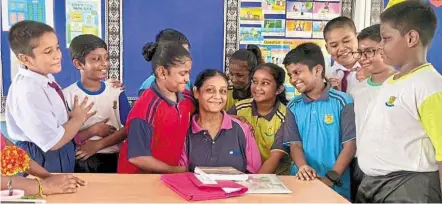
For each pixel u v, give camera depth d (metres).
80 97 1.81
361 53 1.77
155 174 1.49
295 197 1.26
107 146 1.80
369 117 1.42
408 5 1.31
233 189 1.25
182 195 1.23
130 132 1.55
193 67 2.35
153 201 1.19
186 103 1.66
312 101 1.68
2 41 2.26
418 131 1.27
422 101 1.23
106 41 2.32
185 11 2.33
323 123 1.65
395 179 1.32
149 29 2.33
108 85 1.92
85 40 1.83
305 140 1.67
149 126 1.55
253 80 1.77
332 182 1.54
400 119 1.29
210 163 1.60
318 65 1.65
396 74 1.37
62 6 2.28
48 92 1.54
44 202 1.15
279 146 1.70
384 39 1.34
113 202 1.18
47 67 1.52
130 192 1.27
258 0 2.33
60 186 1.25
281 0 2.33
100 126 1.80
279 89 1.79
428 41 1.29
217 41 2.36
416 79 1.26
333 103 1.66
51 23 2.28
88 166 1.79
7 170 1.13
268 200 1.22
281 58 2.36
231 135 1.63
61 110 1.59
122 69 2.35
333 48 1.96
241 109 1.86
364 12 2.32
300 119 1.68
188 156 1.62
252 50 2.18
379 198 1.36
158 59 1.60
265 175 1.49
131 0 2.31
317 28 2.35
